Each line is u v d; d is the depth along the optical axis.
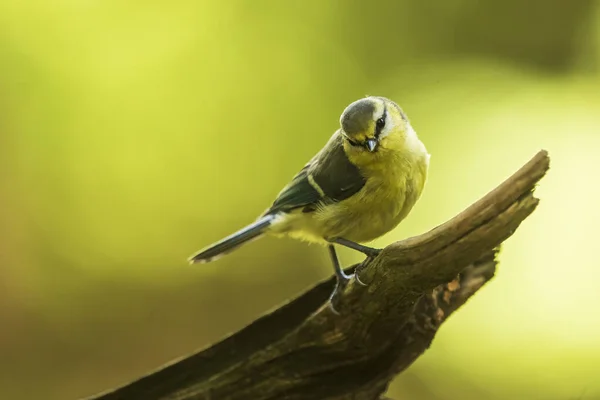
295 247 2.98
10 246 2.85
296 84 3.14
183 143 3.07
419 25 3.18
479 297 2.73
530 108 3.02
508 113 3.01
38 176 2.94
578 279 2.73
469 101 3.06
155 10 3.09
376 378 2.49
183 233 2.99
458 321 2.73
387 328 2.47
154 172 3.04
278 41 3.16
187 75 3.10
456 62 3.18
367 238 2.52
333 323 2.47
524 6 3.21
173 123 3.07
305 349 2.48
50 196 2.94
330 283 2.50
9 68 2.95
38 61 2.98
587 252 2.74
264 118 3.10
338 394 2.49
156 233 2.98
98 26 3.04
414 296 2.46
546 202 2.76
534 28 3.21
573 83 3.12
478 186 2.81
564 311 2.72
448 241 2.44
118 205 2.99
